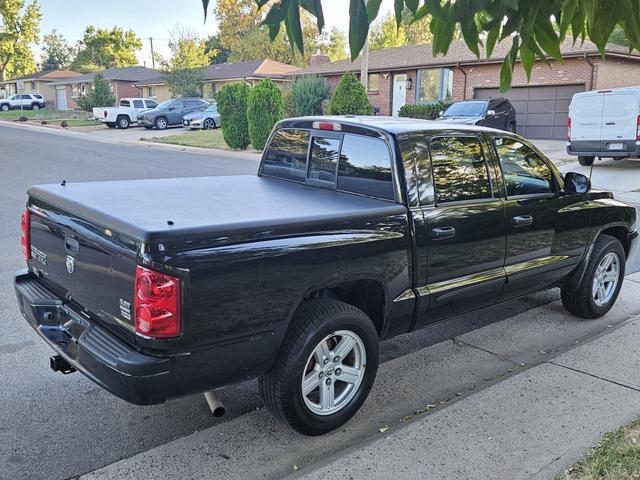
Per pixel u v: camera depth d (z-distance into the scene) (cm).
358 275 354
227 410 397
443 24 212
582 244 530
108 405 397
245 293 304
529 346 506
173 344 284
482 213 429
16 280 395
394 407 399
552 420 368
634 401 393
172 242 279
